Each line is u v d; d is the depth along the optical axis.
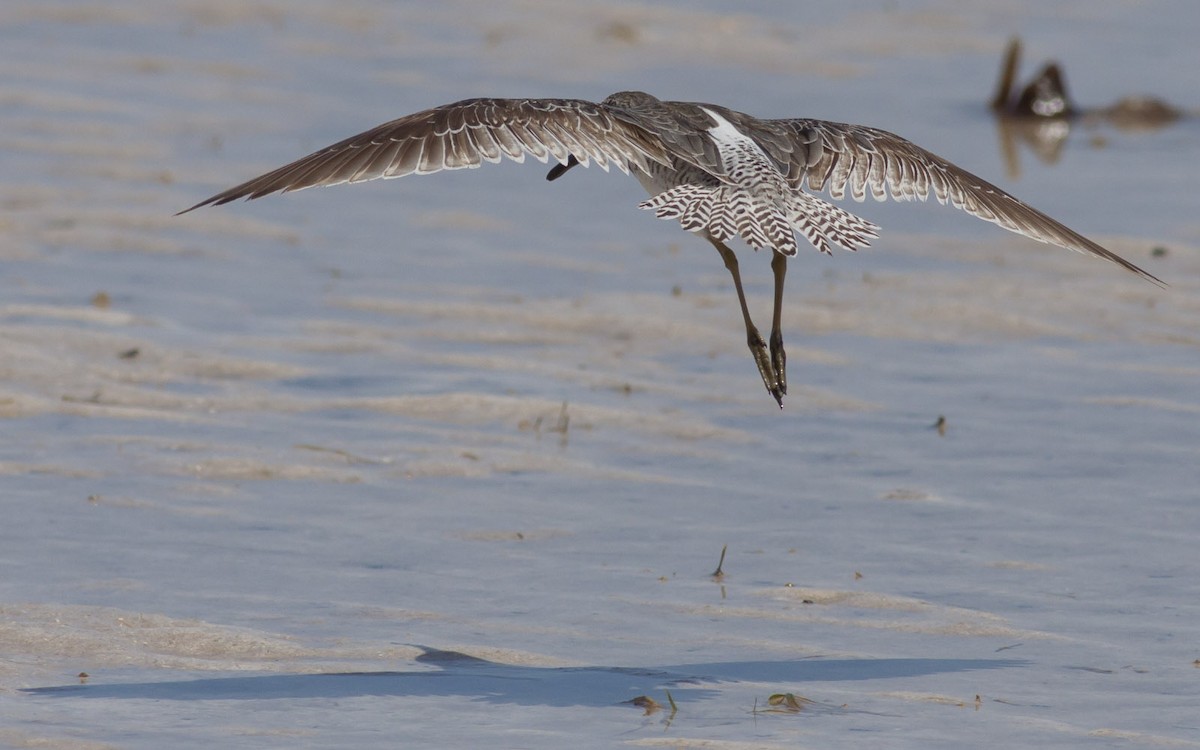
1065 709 9.11
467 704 9.04
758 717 8.90
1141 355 17.25
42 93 25.89
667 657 9.87
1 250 19.02
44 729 8.51
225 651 9.77
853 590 11.11
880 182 9.13
